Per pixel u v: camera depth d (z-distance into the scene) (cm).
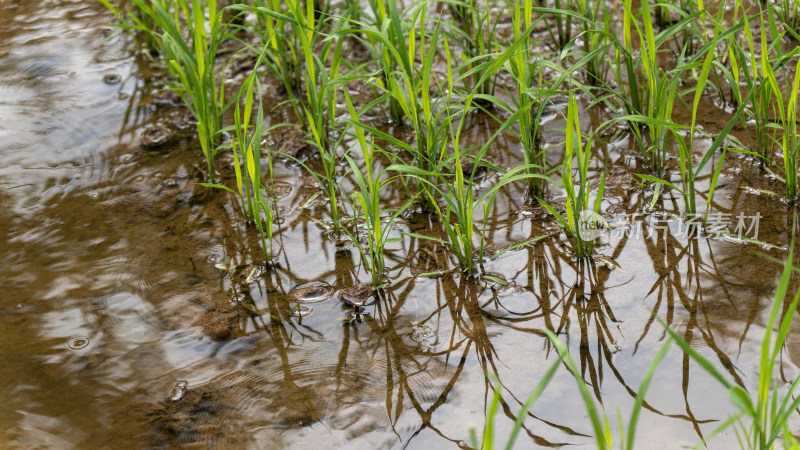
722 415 215
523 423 218
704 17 376
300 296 278
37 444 220
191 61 342
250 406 233
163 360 252
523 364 240
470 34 445
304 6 479
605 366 236
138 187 347
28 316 273
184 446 220
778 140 335
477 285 278
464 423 221
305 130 379
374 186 268
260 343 258
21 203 336
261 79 430
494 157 352
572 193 276
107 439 222
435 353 248
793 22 410
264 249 292
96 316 272
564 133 365
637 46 427
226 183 348
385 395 234
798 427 207
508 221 310
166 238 313
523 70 320
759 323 246
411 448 214
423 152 352
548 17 467
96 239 313
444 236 306
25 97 414
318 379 242
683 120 362
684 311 254
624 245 289
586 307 262
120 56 452
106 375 247
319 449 216
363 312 269
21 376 247
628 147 350
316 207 329
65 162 364
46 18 494
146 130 387
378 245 280
